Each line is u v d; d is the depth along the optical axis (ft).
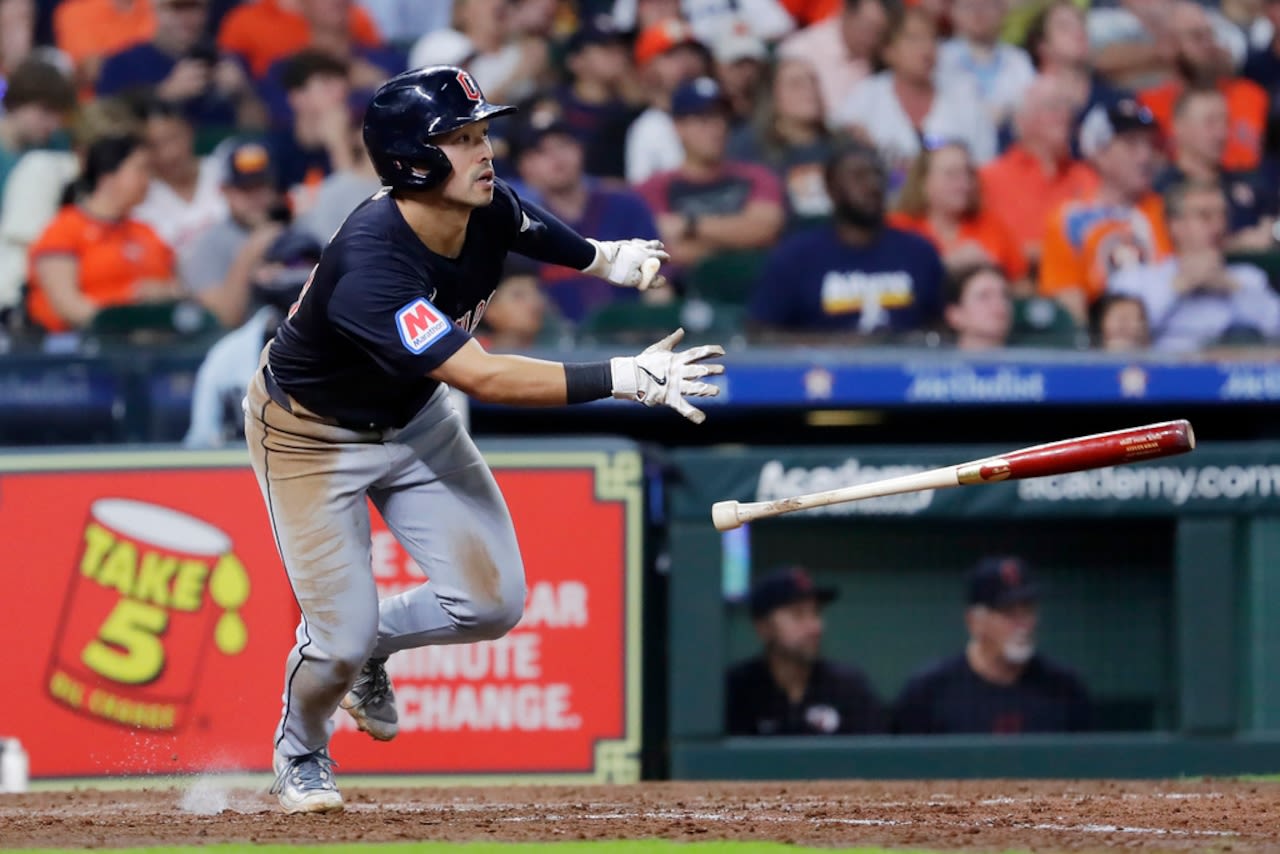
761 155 130.41
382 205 52.16
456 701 88.28
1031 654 95.81
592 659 88.63
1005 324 122.83
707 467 93.61
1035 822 57.21
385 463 55.57
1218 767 93.45
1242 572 94.58
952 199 125.29
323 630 55.52
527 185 122.31
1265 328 128.57
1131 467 94.48
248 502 88.02
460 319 55.21
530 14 133.49
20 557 88.22
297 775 59.06
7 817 61.77
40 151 127.34
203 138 130.21
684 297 126.00
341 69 125.90
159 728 87.20
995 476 53.83
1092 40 136.56
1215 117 131.13
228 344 102.58
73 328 122.83
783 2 138.00
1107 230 127.13
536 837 52.54
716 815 60.90
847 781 81.20
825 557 94.63
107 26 135.13
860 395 114.93
